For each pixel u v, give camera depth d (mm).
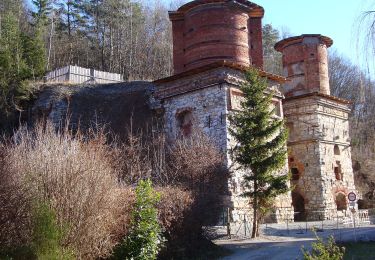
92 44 60938
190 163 19094
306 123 33531
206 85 25562
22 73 35000
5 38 39188
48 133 12195
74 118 31719
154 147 22547
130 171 16734
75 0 61594
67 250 9555
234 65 25203
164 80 27781
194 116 26047
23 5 63000
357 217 32656
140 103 30984
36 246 9172
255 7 29109
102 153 13602
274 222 25969
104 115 31688
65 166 10164
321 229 23828
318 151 32594
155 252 11766
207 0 27531
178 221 13984
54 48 57719
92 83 35969
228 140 23953
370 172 42688
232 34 27469
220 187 19984
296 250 15766
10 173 9367
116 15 61219
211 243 16078
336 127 34969
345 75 54031
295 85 35250
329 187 32531
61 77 39094
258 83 20234
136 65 58406
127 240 11117
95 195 10258
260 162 19422
